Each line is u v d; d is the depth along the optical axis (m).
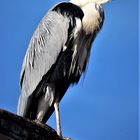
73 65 12.16
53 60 12.13
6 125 6.69
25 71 12.66
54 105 11.44
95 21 12.65
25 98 11.78
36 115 11.67
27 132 6.95
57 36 12.38
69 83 12.13
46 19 12.99
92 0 12.95
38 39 12.77
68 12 12.66
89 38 12.66
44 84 11.80
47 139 7.32
